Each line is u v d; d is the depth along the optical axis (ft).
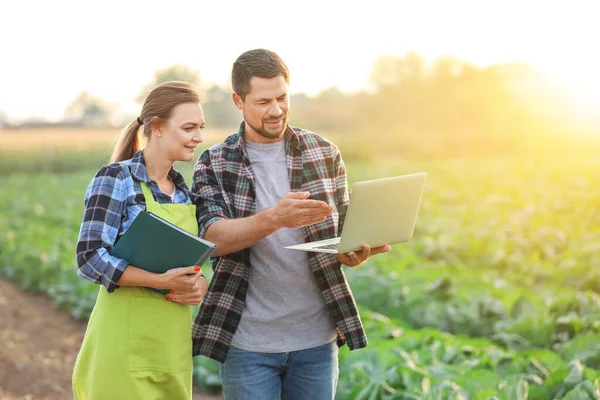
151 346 9.72
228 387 10.85
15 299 33.73
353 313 10.87
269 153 10.91
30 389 21.34
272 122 10.32
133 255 9.46
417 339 17.87
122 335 9.64
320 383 10.93
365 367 15.89
